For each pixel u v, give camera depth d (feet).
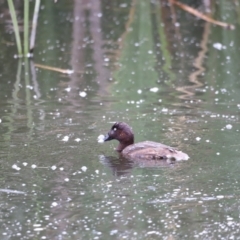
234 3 100.17
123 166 41.81
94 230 32.30
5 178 39.37
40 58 78.23
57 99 61.00
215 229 32.40
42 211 34.53
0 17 93.45
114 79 69.41
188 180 38.88
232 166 41.27
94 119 53.83
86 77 70.23
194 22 93.71
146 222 33.09
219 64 75.41
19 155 43.86
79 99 61.11
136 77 70.08
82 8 95.09
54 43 84.74
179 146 46.06
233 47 82.74
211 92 63.82
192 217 33.73
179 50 81.97
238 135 48.62
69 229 32.45
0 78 69.67
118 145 46.21
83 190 37.35
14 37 86.38
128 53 80.28
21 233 32.09
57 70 72.18
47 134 48.96
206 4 94.94
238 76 70.38
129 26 90.22
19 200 36.01
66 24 93.04
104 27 91.76
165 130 50.39
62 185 38.19
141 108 57.67
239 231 32.24
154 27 91.45
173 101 60.29
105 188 37.60
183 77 70.08
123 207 34.99
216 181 38.65
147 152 43.75
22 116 54.70
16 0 95.50
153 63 76.07
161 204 35.24
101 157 43.86
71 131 50.01
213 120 53.36
